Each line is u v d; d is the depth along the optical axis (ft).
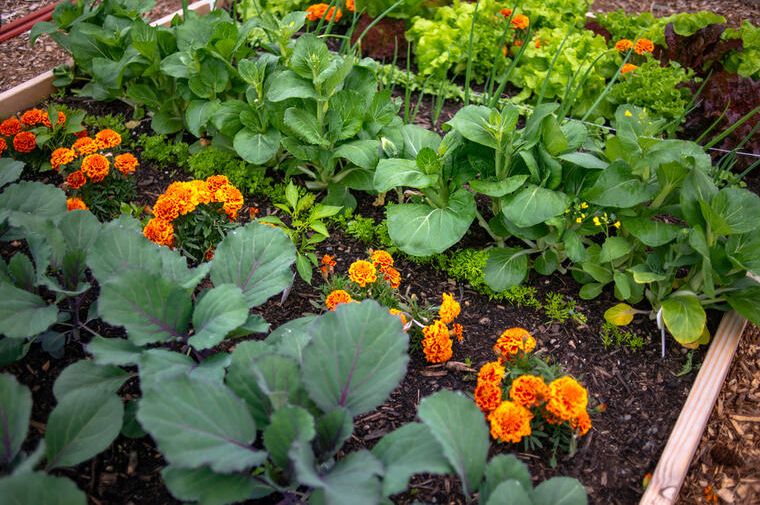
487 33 15.26
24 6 18.33
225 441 6.78
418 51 15.35
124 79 13.44
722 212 9.29
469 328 10.41
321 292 10.80
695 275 10.14
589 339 10.37
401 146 11.73
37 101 14.34
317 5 15.67
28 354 9.35
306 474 6.17
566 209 9.92
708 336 10.23
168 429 6.53
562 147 10.15
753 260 9.20
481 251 11.27
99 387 8.03
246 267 9.12
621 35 16.31
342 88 12.34
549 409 7.97
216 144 12.79
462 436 7.11
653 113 14.14
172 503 7.86
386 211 11.77
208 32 12.73
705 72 15.64
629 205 9.67
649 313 10.64
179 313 8.38
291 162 12.54
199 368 7.91
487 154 11.09
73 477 8.03
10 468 7.00
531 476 8.45
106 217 11.60
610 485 8.51
